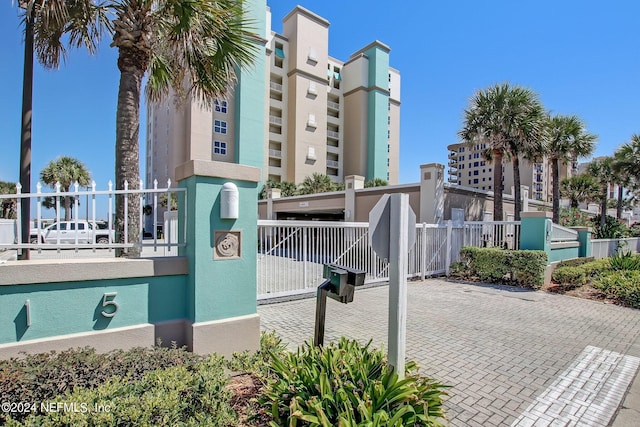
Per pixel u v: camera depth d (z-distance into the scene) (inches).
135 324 133.6
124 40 194.4
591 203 1216.2
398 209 105.5
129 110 198.2
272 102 1699.1
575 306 282.5
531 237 377.7
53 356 108.5
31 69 201.0
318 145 1790.1
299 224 291.9
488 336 205.0
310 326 220.1
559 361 168.9
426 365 162.1
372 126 1920.5
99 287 126.5
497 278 379.2
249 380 125.8
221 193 145.3
